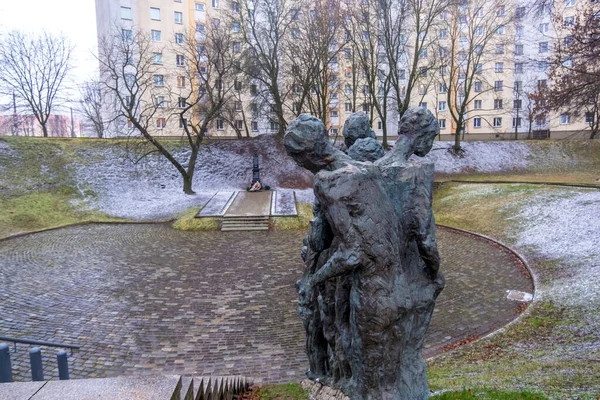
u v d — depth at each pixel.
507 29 38.00
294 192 31.45
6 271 14.88
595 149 37.19
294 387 6.76
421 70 35.25
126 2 43.75
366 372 3.82
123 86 43.25
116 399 3.04
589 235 15.62
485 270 14.34
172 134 46.44
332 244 4.30
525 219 19.77
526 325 9.46
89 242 19.59
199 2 47.12
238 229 22.05
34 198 25.98
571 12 29.19
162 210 26.98
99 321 10.45
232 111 37.94
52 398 3.07
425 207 4.00
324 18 32.69
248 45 38.66
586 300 10.23
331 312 4.41
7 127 66.12
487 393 5.27
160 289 12.84
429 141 4.46
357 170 3.75
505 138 47.75
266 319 10.51
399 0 34.72
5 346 4.99
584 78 15.30
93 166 30.94
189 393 3.48
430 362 7.88
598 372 5.98
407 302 3.79
